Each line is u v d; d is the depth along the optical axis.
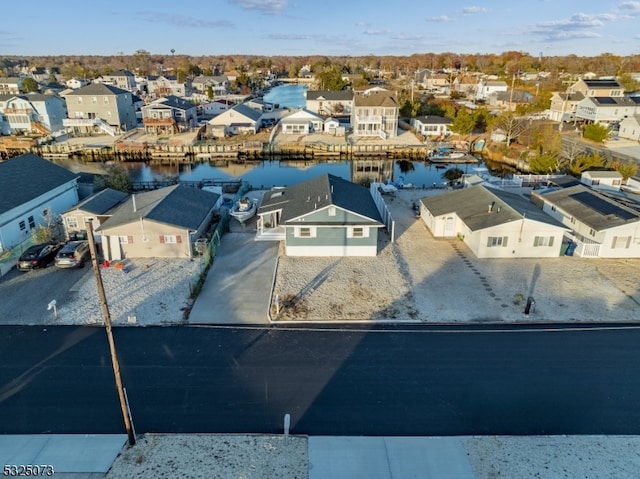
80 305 22.08
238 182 46.38
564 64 172.38
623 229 27.52
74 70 165.62
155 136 75.06
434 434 14.56
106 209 30.92
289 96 133.12
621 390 16.58
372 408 15.66
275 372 17.50
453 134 73.50
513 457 13.63
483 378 17.20
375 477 12.84
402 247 29.88
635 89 98.75
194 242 28.20
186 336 19.78
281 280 25.02
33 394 16.19
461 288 24.20
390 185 43.06
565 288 24.20
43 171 34.19
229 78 151.25
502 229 27.44
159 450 13.80
